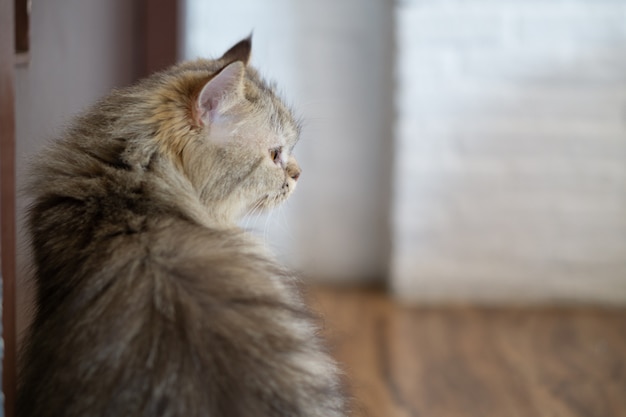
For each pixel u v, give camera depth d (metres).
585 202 3.76
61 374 1.38
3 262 1.47
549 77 3.67
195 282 1.38
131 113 1.61
